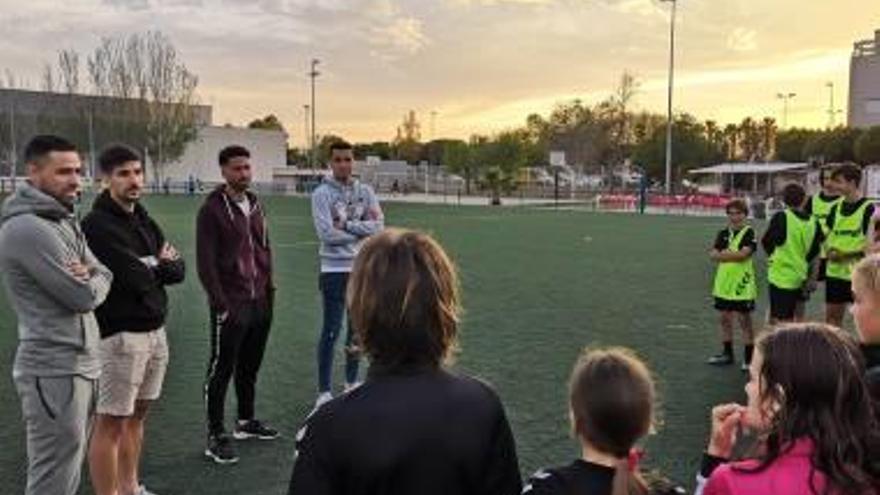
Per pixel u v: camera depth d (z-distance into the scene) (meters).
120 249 4.50
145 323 4.61
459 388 2.20
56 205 3.89
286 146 95.38
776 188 57.91
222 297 5.50
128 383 4.55
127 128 70.94
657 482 2.23
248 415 5.98
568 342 9.45
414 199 59.88
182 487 5.01
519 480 2.27
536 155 81.31
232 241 5.58
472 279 15.51
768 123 97.69
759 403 2.29
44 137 3.90
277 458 5.55
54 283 3.77
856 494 2.10
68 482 3.95
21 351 3.90
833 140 63.91
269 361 8.50
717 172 65.75
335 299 6.64
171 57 74.69
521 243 23.61
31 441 3.91
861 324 3.29
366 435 2.06
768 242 8.10
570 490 2.10
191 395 7.18
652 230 29.16
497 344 9.30
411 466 2.06
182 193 65.31
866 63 62.88
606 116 81.62
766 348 2.30
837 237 8.26
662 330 10.27
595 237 25.91
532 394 7.13
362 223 6.59
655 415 2.29
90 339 4.00
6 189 55.00
